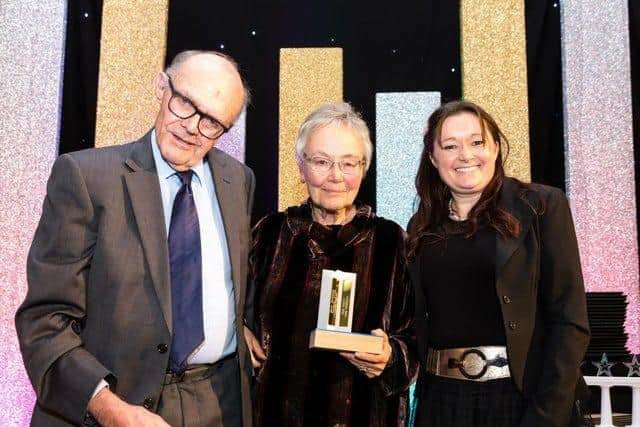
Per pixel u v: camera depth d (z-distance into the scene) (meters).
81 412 1.33
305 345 1.74
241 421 1.58
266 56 3.97
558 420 1.58
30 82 3.91
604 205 3.72
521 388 1.65
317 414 1.71
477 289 1.74
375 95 3.93
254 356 1.77
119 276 1.42
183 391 1.48
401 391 1.75
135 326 1.42
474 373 1.71
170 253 1.50
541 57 3.89
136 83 3.90
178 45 3.96
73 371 1.35
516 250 1.70
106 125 3.87
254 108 3.94
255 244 1.88
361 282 1.80
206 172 1.68
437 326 1.80
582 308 1.67
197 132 1.49
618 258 3.68
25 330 1.40
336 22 3.98
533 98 3.87
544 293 1.70
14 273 3.77
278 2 3.99
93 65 3.97
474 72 3.85
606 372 3.19
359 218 1.88
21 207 3.83
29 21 3.95
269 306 1.79
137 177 1.50
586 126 3.76
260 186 3.89
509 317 1.67
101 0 4.00
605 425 3.02
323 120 1.79
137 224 1.46
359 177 1.81
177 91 1.49
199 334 1.48
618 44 3.80
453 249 1.79
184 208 1.55
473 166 1.80
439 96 3.88
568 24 3.84
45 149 3.89
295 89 3.93
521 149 3.76
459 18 3.93
